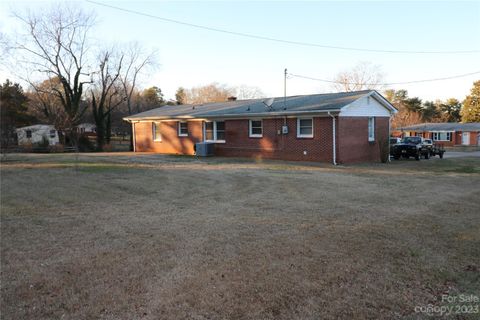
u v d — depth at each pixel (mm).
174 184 10570
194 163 17250
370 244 5254
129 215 6887
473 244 5293
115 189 9703
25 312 3406
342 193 9242
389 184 10914
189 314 3365
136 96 52156
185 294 3734
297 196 8812
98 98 44219
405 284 4020
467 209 7480
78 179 11484
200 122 23391
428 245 5238
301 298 3670
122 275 4191
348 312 3428
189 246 5133
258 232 5785
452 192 9586
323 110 17109
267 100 21766
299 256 4773
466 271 4391
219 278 4102
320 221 6465
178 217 6723
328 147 17594
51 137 42281
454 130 47875
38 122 44438
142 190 9570
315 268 4398
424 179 12234
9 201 8180
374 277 4172
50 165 16047
